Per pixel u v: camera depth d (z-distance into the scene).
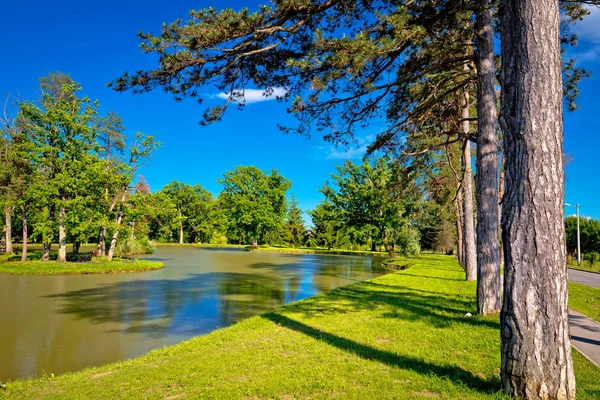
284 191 58.69
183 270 24.89
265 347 6.18
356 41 6.04
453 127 12.19
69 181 23.86
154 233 70.88
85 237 28.48
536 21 3.82
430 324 7.55
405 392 4.05
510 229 3.79
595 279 18.88
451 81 11.27
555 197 3.67
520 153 3.80
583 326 7.31
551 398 3.46
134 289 16.33
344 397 3.97
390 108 9.98
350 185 43.72
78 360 7.28
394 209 38.00
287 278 20.56
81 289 16.33
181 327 9.72
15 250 36.03
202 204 71.81
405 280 16.45
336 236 56.16
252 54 6.32
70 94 25.55
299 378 4.61
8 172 25.73
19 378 6.29
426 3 5.94
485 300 8.45
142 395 4.34
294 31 6.09
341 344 6.17
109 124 28.25
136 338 8.76
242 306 12.47
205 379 4.74
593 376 4.43
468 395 3.87
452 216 31.55
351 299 11.36
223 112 6.88
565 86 10.13
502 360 3.77
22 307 12.41
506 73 4.00
